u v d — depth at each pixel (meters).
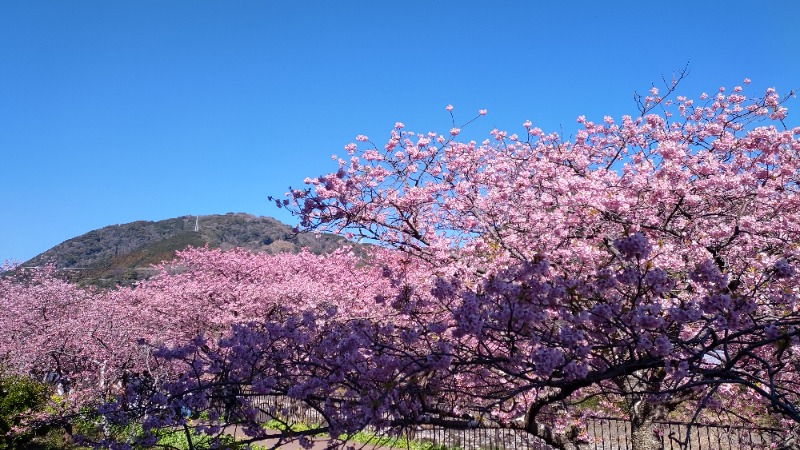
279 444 4.42
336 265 18.16
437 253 7.98
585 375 3.72
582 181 7.04
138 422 5.06
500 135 10.35
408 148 9.32
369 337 4.48
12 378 14.52
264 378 4.55
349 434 4.18
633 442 7.08
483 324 4.16
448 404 5.51
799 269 5.25
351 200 8.17
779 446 7.48
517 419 6.38
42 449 12.54
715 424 8.09
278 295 15.87
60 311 20.98
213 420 4.86
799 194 6.97
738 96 9.36
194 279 21.72
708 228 7.30
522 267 4.11
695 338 3.84
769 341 3.50
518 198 8.31
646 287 4.07
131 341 17.39
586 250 6.14
